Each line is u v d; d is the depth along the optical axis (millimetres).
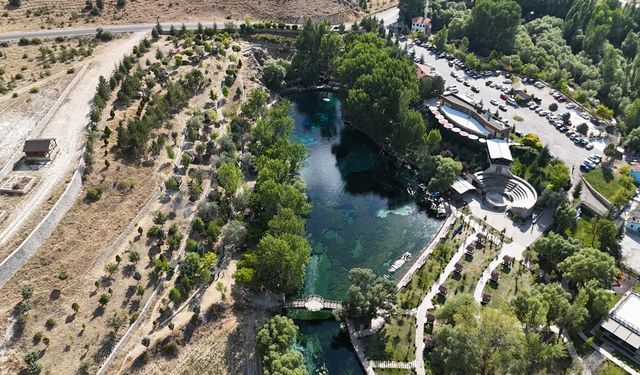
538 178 173250
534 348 112688
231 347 118062
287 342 112438
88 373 105062
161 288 125438
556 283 127188
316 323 131000
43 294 114875
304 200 155500
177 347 114562
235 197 154375
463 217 163125
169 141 172625
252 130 180750
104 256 128000
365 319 125250
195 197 152750
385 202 176875
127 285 123188
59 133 159000
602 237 149500
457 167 170500
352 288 123875
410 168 193375
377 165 197250
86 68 198500
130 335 114062
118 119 170875
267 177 152750
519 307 121625
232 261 140000
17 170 142125
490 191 174250
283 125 183875
